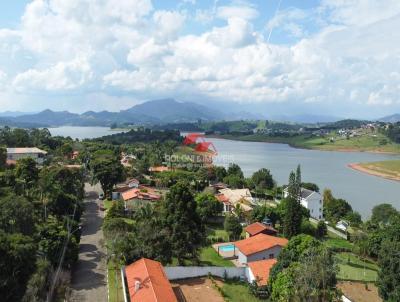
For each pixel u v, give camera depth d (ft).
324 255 161.79
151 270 172.55
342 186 606.55
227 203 355.77
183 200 211.82
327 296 150.82
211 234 286.46
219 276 198.90
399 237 252.62
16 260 128.06
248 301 172.45
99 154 553.64
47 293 149.18
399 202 494.59
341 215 389.19
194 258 214.07
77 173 362.33
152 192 384.88
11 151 491.31
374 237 260.42
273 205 415.64
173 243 202.90
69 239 190.49
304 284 150.82
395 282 155.74
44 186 263.70
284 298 155.74
